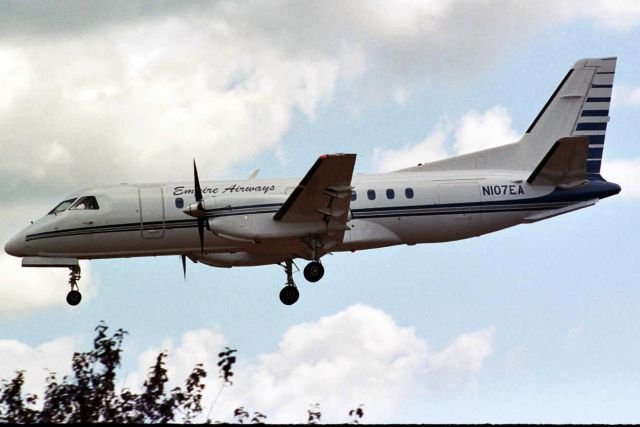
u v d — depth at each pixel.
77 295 86.19
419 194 86.81
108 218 83.75
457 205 87.19
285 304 88.69
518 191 88.19
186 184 85.94
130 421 39.16
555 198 88.56
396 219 86.12
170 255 87.06
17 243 84.25
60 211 84.81
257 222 80.88
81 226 83.62
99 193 84.88
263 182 86.19
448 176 88.69
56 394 40.28
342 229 82.25
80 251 84.56
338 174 76.50
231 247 85.50
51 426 38.19
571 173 87.69
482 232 88.38
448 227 87.38
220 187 85.19
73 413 39.94
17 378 40.16
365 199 85.88
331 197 78.88
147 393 39.62
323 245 84.19
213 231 80.69
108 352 40.97
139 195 84.62
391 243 87.00
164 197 84.62
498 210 87.75
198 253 87.12
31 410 39.84
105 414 39.72
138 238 84.25
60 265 85.25
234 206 80.94
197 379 39.41
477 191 87.62
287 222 81.31
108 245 84.50
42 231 83.88
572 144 84.81
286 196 82.75
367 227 85.69
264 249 85.44
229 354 38.66
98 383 40.50
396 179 87.62
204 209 80.50
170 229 84.38
